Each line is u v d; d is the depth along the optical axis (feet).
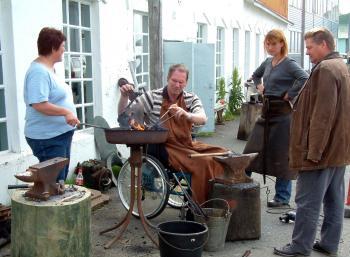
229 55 46.60
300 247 13.53
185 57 29.40
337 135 12.61
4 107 16.90
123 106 16.28
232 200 14.58
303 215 13.29
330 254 13.83
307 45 12.99
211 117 32.91
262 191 20.34
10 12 16.43
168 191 15.52
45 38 12.90
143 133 13.58
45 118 13.08
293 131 13.07
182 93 16.22
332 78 12.23
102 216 16.67
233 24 47.29
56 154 13.37
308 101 12.72
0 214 13.91
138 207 14.46
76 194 11.60
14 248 11.23
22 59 17.02
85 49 22.08
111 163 21.42
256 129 18.10
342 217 13.70
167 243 12.51
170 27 30.83
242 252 14.06
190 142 16.16
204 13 37.99
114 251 13.88
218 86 42.93
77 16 21.25
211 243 13.94
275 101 17.51
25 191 11.82
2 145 17.04
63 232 10.90
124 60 24.68
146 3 26.89
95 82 22.56
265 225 16.26
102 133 21.76
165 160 16.16
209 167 15.40
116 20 23.68
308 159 12.57
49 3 18.44
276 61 17.66
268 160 17.76
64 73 19.97
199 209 14.07
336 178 13.38
